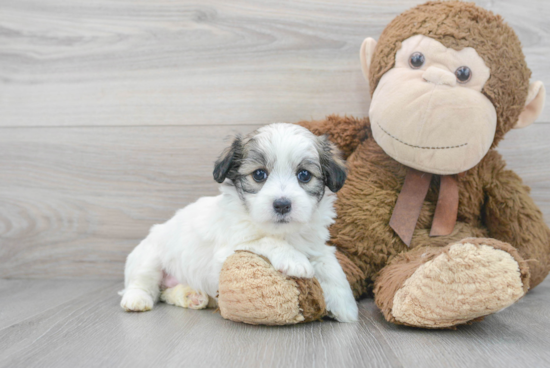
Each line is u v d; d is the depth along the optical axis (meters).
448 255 0.53
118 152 0.85
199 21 0.83
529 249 0.69
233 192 0.62
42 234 0.85
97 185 0.85
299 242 0.61
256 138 0.61
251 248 0.58
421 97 0.64
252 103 0.83
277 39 0.83
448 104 0.63
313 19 0.82
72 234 0.85
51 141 0.85
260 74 0.83
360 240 0.70
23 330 0.58
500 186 0.70
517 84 0.66
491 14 0.68
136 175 0.84
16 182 0.85
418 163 0.66
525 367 0.47
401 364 0.48
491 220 0.71
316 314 0.58
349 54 0.82
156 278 0.69
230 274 0.56
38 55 0.85
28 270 0.85
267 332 0.56
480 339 0.54
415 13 0.69
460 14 0.67
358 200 0.70
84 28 0.85
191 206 0.70
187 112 0.84
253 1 0.83
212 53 0.83
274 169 0.60
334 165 0.63
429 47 0.65
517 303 0.66
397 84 0.66
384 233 0.69
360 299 0.70
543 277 0.71
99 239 0.85
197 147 0.84
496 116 0.66
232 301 0.56
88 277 0.85
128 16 0.84
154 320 0.61
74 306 0.68
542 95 0.70
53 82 0.85
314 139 0.63
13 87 0.86
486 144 0.65
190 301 0.67
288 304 0.56
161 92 0.84
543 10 0.81
